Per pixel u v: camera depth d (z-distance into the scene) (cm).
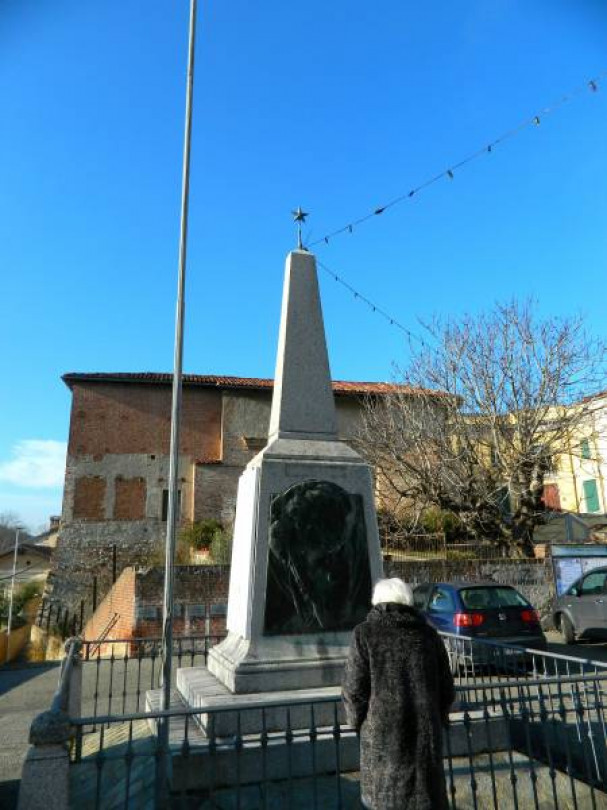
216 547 1839
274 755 452
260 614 558
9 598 2928
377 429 2169
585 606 1273
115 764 517
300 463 616
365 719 315
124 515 2516
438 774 298
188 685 577
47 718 349
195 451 2642
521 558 1655
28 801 333
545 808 445
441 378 2066
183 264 644
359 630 329
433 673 319
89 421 2589
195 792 434
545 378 1902
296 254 720
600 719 475
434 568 1573
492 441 1967
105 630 1501
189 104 688
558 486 3481
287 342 684
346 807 420
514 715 509
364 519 616
